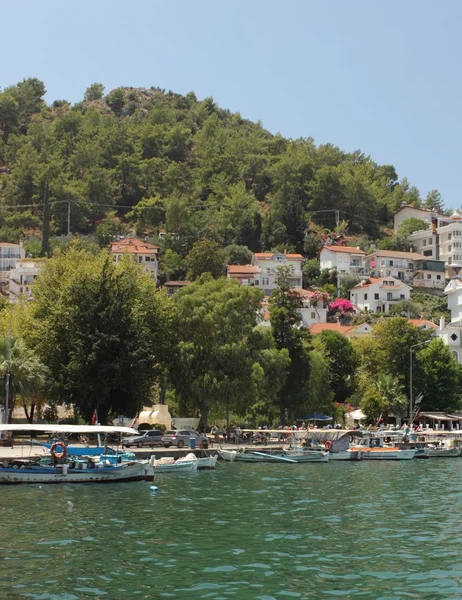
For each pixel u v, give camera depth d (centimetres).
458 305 16312
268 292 18875
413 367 11875
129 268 9244
